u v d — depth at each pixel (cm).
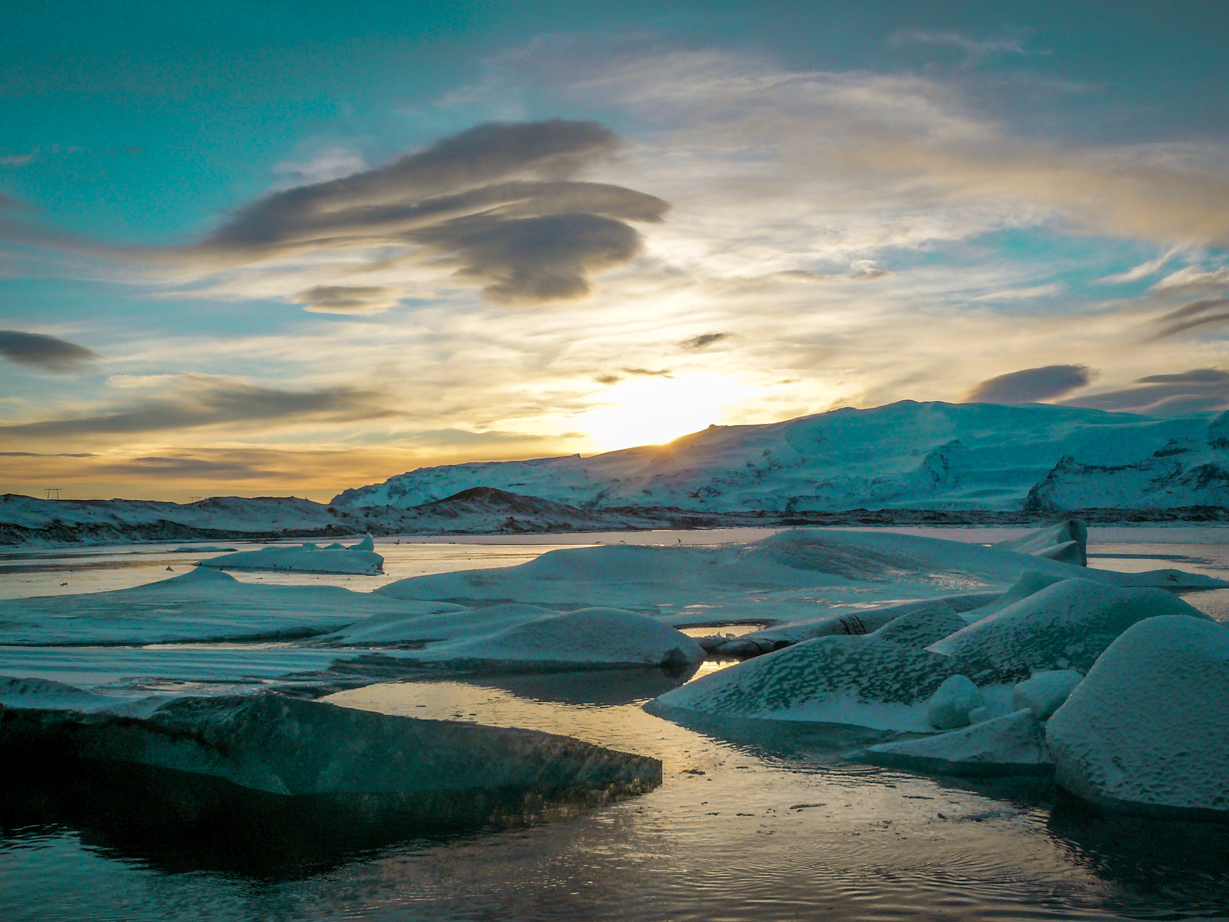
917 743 734
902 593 2159
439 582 2180
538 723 865
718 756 741
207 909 441
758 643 1348
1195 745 595
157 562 4050
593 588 2177
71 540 6800
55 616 1595
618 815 589
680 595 2127
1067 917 421
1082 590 998
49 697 777
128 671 1040
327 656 1192
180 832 561
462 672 1133
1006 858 503
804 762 721
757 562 2514
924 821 572
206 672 1058
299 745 656
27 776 677
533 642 1227
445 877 482
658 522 12081
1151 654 663
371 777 647
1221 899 441
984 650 956
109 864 505
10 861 511
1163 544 5938
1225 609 1802
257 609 1709
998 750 698
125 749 707
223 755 670
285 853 523
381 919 427
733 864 496
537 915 428
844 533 2825
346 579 2936
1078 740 638
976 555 2670
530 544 6419
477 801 620
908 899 445
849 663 934
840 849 518
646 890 460
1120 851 512
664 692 1031
